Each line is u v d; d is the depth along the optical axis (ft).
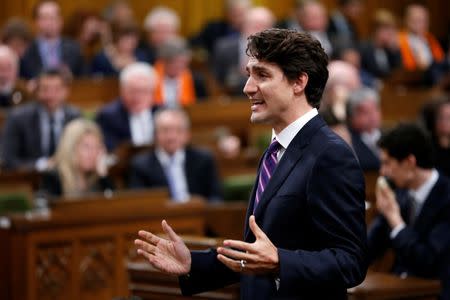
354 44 65.41
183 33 71.97
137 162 37.93
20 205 33.86
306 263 14.69
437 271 23.62
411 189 24.09
